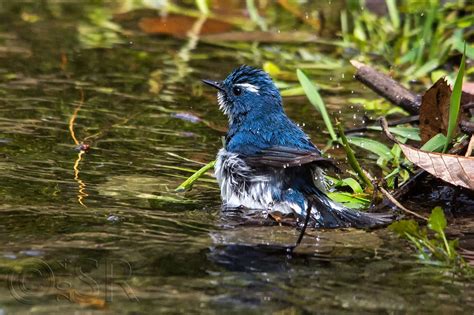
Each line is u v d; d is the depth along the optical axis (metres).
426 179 11.57
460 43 16.22
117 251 9.30
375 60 17.66
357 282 8.78
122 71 16.81
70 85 15.87
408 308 8.18
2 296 8.15
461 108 12.52
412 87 16.11
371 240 10.03
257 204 11.02
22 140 13.09
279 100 11.95
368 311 8.10
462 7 18.08
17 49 17.66
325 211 10.66
